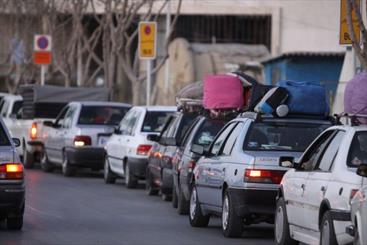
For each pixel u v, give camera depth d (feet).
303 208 95.14
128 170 189.78
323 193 89.15
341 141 90.74
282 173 110.63
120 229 125.59
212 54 356.18
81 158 211.41
